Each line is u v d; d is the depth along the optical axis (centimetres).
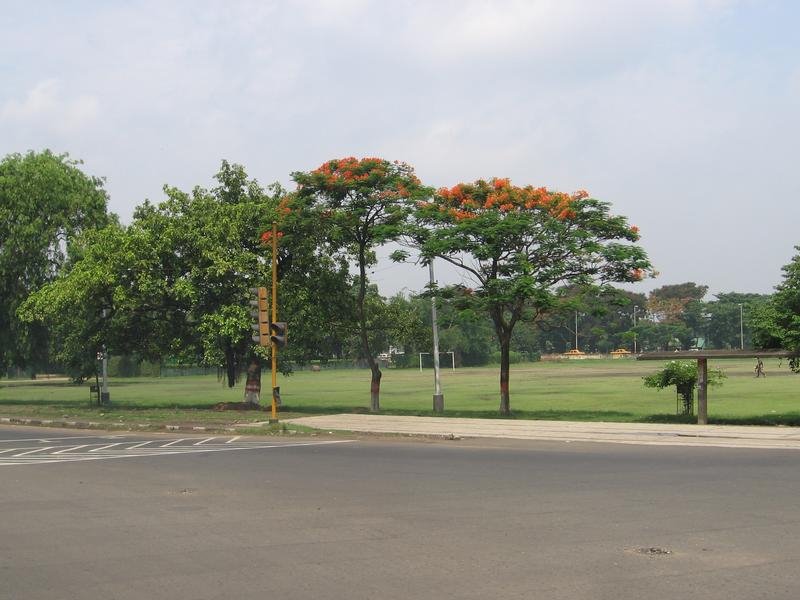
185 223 3169
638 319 16262
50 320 3806
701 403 2388
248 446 2031
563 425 2400
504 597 688
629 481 1329
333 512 1089
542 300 2498
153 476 1471
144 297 3158
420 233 2709
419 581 741
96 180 4541
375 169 2848
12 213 3934
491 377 7681
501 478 1385
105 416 3006
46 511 1126
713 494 1190
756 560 803
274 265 2612
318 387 6172
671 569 771
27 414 3244
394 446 1992
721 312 15138
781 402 3522
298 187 2980
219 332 3023
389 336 3569
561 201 2638
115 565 817
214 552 867
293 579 754
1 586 745
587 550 852
